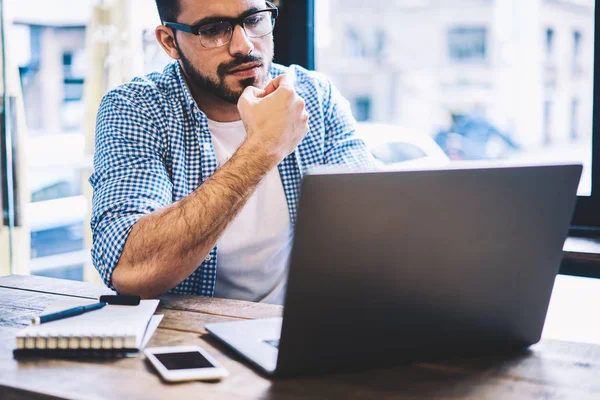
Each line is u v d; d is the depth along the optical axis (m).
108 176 1.44
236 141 1.66
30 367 0.92
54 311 1.09
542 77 10.87
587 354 1.00
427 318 0.91
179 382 0.87
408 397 0.83
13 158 2.77
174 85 1.61
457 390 0.86
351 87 13.80
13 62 2.74
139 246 1.27
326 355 0.88
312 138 1.71
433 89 13.57
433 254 0.88
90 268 2.92
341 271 0.84
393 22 13.50
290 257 0.81
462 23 13.21
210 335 1.06
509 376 0.90
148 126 1.54
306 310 0.84
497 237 0.91
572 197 0.94
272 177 1.65
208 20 1.46
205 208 1.26
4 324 1.14
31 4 2.77
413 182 0.84
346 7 13.52
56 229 2.89
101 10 2.72
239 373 0.90
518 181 0.90
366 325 0.88
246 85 1.50
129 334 0.97
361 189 0.81
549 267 0.97
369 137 2.88
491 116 13.01
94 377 0.89
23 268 2.83
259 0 1.48
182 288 1.57
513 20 11.18
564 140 10.59
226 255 1.60
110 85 2.75
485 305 0.94
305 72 1.79
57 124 2.85
